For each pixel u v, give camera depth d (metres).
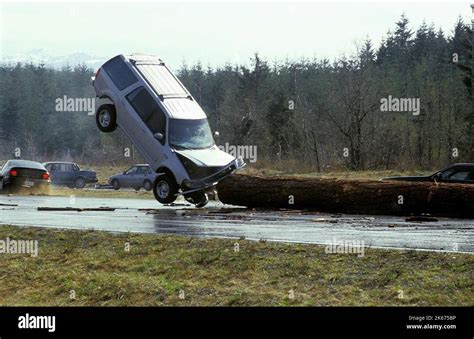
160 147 25.62
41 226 17.36
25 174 33.81
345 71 54.47
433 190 19.27
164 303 10.87
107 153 81.19
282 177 22.22
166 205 26.09
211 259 12.24
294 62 93.75
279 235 14.68
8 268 13.64
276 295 10.33
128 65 26.80
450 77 69.44
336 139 53.84
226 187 22.80
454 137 59.09
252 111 71.00
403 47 107.06
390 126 54.56
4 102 103.19
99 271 12.80
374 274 10.59
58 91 109.56
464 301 9.43
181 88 27.23
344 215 20.20
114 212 21.97
